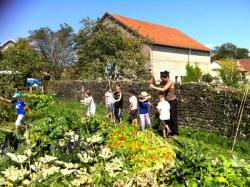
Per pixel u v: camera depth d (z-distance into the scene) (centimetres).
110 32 3247
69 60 4375
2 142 581
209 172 413
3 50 3878
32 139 574
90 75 3136
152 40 3481
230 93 1232
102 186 477
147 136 743
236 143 1123
